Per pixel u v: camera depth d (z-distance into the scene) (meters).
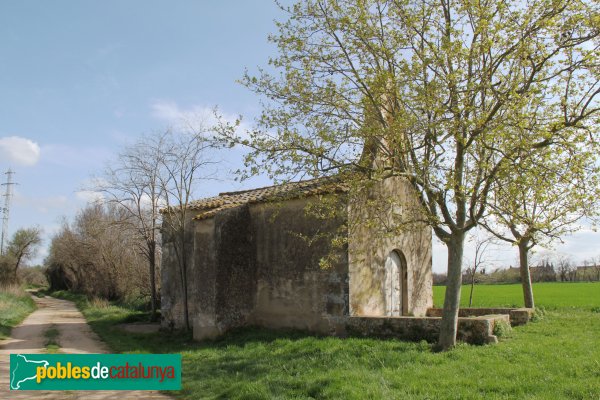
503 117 9.90
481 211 10.60
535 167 9.71
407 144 10.86
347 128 11.20
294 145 11.24
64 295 53.38
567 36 9.63
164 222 19.69
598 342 11.36
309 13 11.38
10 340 16.77
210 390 9.13
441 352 10.62
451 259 11.21
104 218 37.34
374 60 11.28
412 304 16.55
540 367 9.00
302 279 14.73
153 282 22.97
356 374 8.98
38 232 63.97
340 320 13.63
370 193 14.20
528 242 17.88
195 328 15.45
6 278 50.66
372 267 14.84
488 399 7.34
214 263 15.02
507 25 9.70
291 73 11.64
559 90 10.30
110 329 19.80
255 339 13.89
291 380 9.06
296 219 15.14
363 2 11.16
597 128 9.65
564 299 28.12
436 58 10.13
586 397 7.29
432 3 11.04
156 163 23.31
